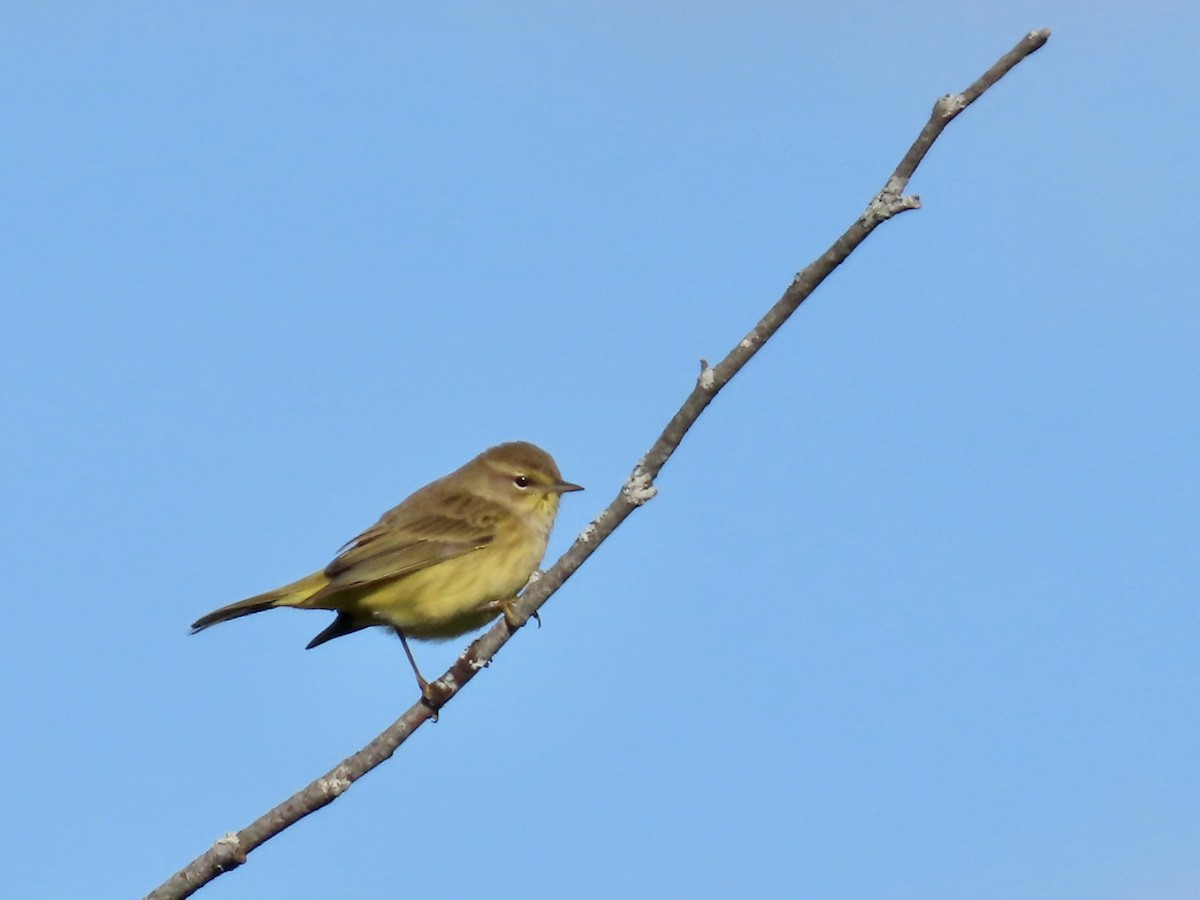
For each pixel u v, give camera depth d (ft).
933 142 25.14
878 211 25.32
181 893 28.53
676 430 28.27
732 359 27.25
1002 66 24.79
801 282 26.30
